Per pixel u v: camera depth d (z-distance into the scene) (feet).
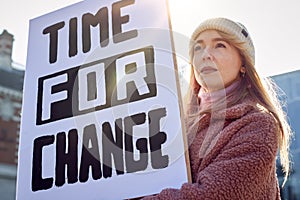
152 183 2.65
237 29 3.10
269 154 2.55
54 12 3.40
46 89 3.20
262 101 3.15
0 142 22.24
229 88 3.08
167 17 2.94
